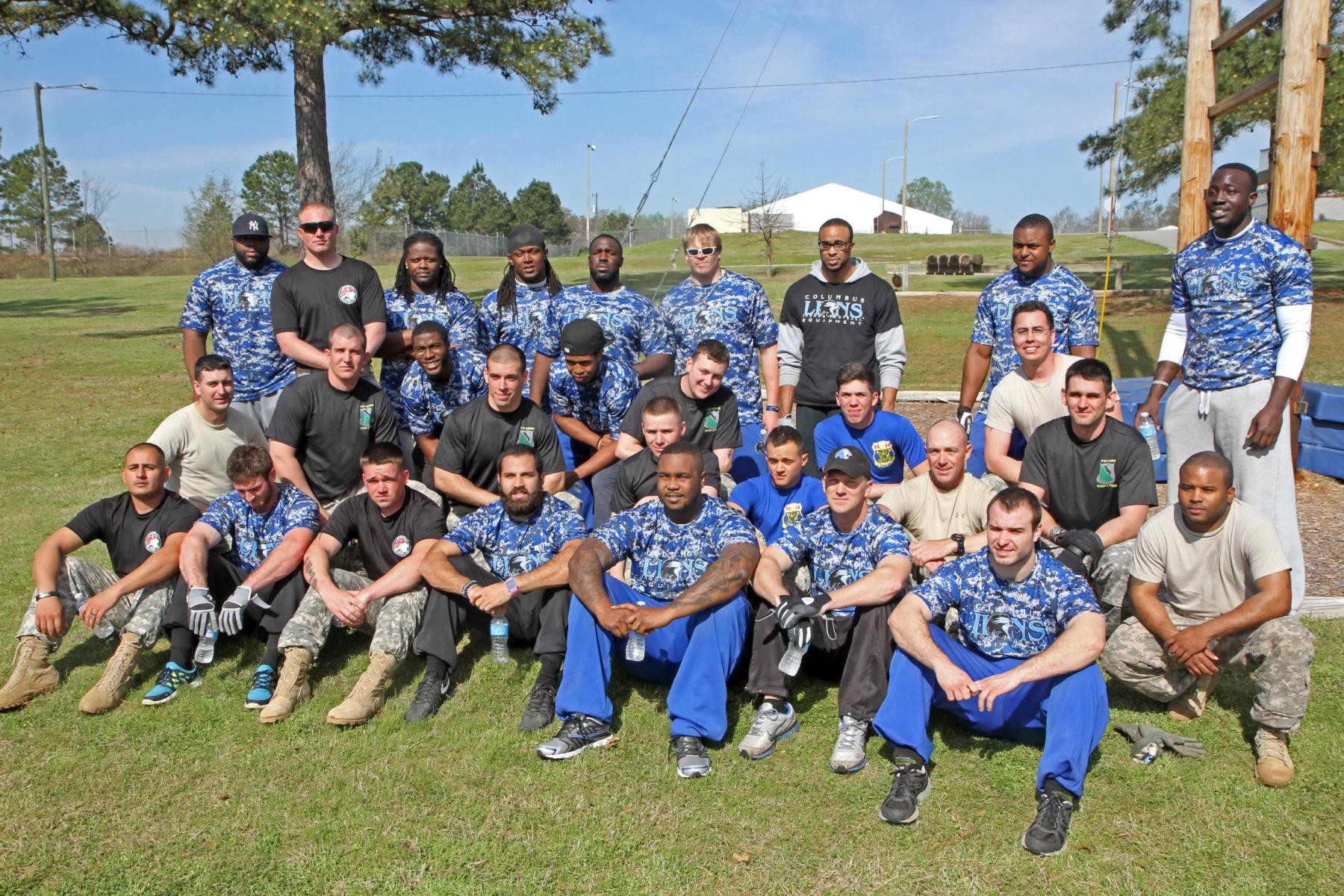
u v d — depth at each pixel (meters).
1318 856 3.27
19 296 33.03
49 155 64.81
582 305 6.14
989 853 3.33
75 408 12.10
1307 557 5.91
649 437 4.58
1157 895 3.11
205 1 13.63
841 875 3.24
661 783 3.80
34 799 3.73
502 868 3.30
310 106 16.72
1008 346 5.66
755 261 38.44
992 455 5.17
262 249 6.38
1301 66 7.05
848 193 76.31
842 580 4.29
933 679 3.85
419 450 6.14
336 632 5.32
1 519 7.36
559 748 3.96
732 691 4.61
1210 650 3.86
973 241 48.56
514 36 15.87
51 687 4.59
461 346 6.01
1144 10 19.12
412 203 77.56
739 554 4.11
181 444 5.43
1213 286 4.87
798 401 6.17
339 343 5.24
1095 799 3.62
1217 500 3.82
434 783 3.81
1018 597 3.79
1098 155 20.95
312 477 5.47
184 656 4.62
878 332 6.02
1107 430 4.55
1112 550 4.52
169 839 3.48
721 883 3.21
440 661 4.48
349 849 3.41
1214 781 3.71
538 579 4.45
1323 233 40.00
